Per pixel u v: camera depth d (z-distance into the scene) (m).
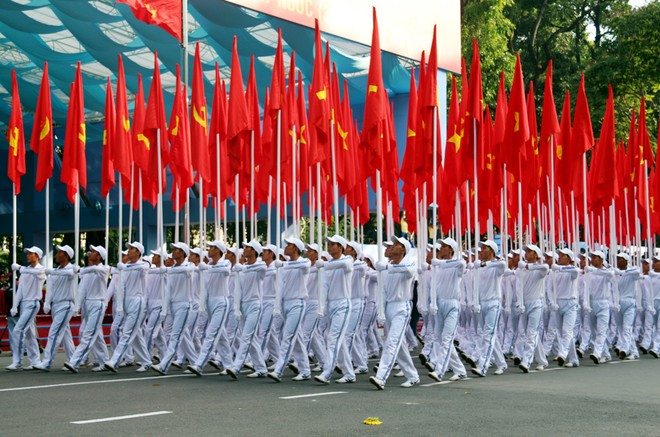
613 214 24.94
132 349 20.33
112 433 10.38
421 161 19.09
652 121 48.16
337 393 14.48
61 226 44.19
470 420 11.44
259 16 29.34
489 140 22.92
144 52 32.84
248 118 20.86
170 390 14.99
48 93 20.89
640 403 13.31
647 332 24.70
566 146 23.61
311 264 18.22
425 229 18.75
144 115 21.98
